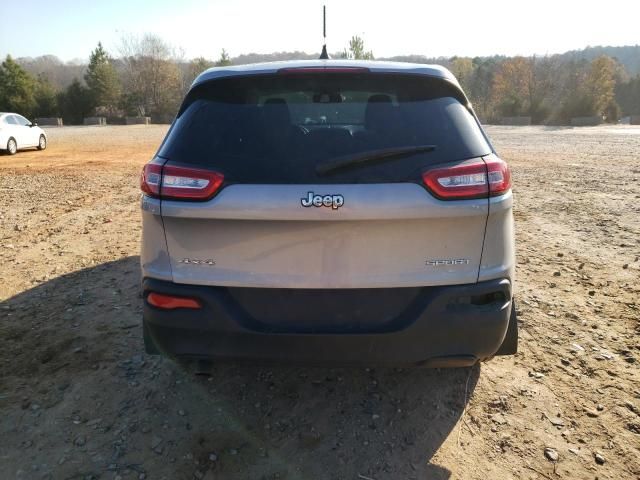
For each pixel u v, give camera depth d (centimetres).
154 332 238
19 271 493
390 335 220
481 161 224
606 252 545
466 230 221
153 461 240
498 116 5575
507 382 302
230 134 232
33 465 236
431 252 221
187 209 221
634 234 617
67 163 1531
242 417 272
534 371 313
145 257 238
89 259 530
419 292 225
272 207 214
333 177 216
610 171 1184
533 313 392
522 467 236
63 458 241
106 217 736
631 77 9994
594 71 5075
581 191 919
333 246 218
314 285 221
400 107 238
